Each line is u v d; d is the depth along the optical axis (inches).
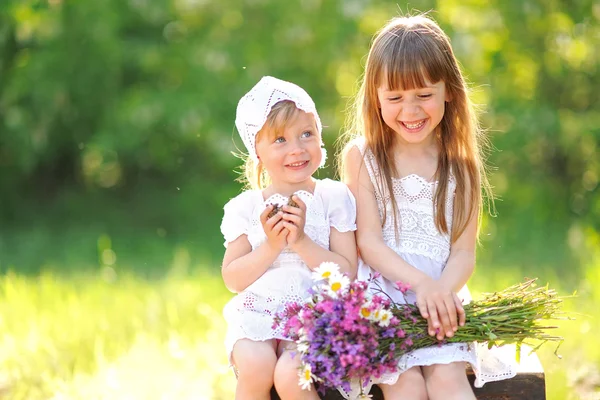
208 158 593.0
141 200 608.7
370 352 152.0
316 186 179.5
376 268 176.4
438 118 175.5
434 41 174.9
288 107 170.6
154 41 548.7
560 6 528.7
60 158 610.5
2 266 458.6
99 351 255.6
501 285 334.6
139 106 523.5
